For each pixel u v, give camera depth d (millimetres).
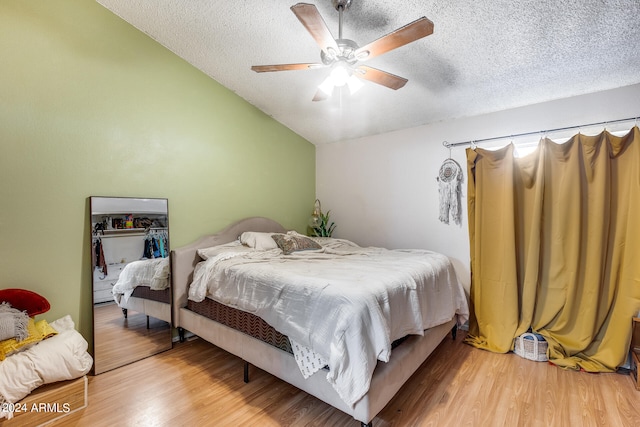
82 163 2346
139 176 2676
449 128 3291
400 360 1840
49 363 1805
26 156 2094
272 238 3172
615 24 1869
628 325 2223
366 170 3992
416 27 1534
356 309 1618
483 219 2930
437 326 2453
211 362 2512
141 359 2559
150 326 2650
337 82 2033
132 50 2617
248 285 2238
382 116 3451
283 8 2211
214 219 3264
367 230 3977
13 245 2047
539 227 2605
